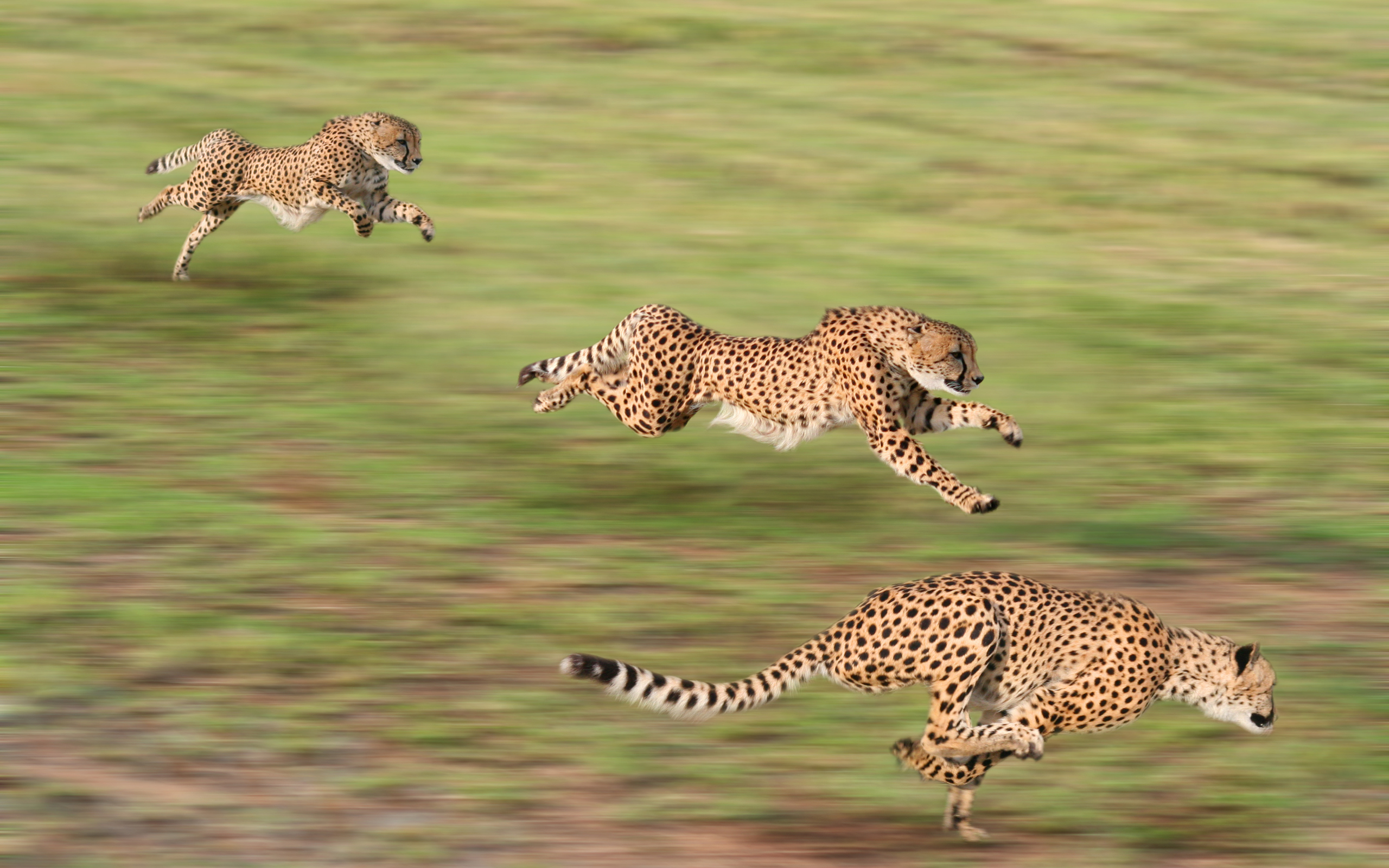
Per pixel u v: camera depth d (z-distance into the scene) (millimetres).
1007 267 20172
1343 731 9633
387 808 8555
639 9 32125
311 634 10367
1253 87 28750
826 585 11469
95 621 10391
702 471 14023
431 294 18516
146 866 7977
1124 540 12523
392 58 28703
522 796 8711
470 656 10203
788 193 22938
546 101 26734
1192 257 20844
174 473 13156
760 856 8234
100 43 28750
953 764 8188
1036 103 27531
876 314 11383
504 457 14055
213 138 17250
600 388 12555
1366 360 17172
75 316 17156
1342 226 22281
